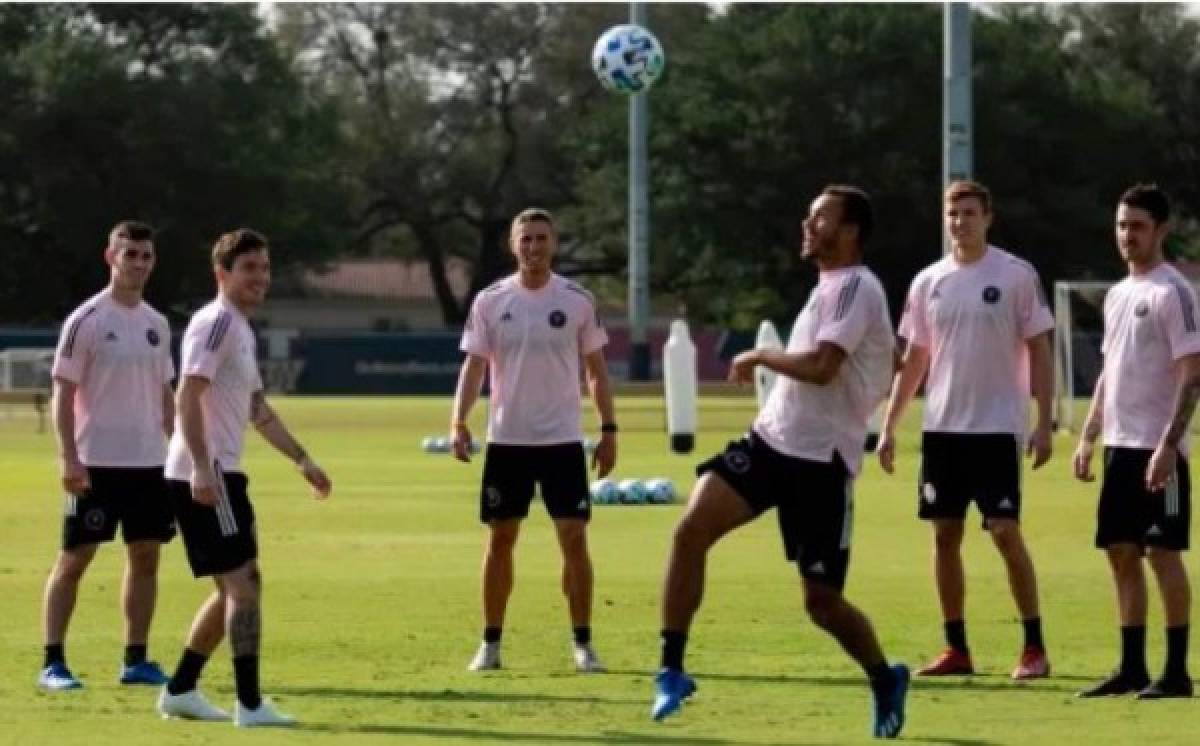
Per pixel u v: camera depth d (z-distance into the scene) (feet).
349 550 157.38
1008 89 622.54
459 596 129.59
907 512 187.42
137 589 98.22
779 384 81.71
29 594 131.54
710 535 80.94
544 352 103.71
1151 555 92.68
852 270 81.76
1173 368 92.38
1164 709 89.04
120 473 97.55
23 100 624.59
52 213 625.41
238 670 84.94
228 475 86.33
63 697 93.30
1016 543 99.55
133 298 99.09
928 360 103.40
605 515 183.32
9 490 219.82
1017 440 100.42
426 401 478.18
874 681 80.84
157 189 632.79
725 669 100.42
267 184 643.04
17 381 425.69
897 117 622.95
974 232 101.76
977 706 90.17
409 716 87.51
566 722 85.76
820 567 80.53
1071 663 103.65
